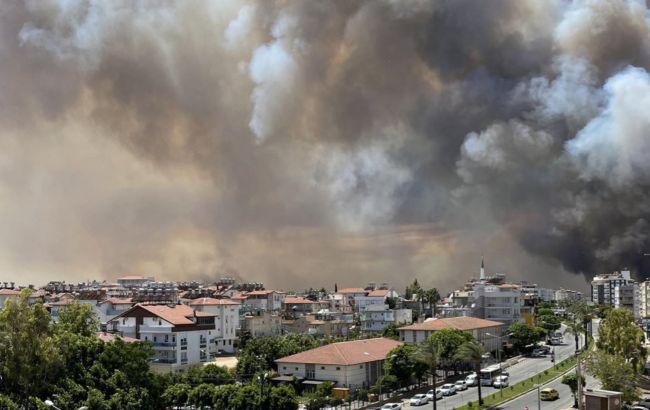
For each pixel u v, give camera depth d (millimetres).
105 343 107375
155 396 105000
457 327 164875
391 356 131750
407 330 168000
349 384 130250
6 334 86312
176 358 154875
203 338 164750
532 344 178875
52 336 92375
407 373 130375
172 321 157000
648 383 130750
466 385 133250
